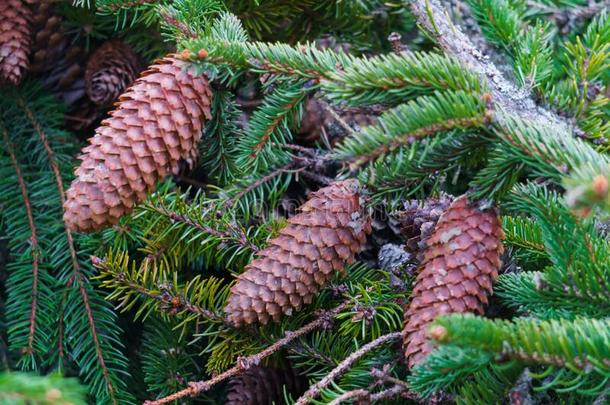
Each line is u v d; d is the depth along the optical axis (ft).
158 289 3.30
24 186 3.67
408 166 3.03
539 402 3.04
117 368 3.62
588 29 3.53
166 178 3.69
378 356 3.19
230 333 3.28
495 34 3.58
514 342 2.78
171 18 3.32
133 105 3.17
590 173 2.77
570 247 2.98
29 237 3.61
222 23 3.30
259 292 3.15
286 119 3.32
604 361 2.77
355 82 2.98
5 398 2.63
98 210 3.09
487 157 3.06
